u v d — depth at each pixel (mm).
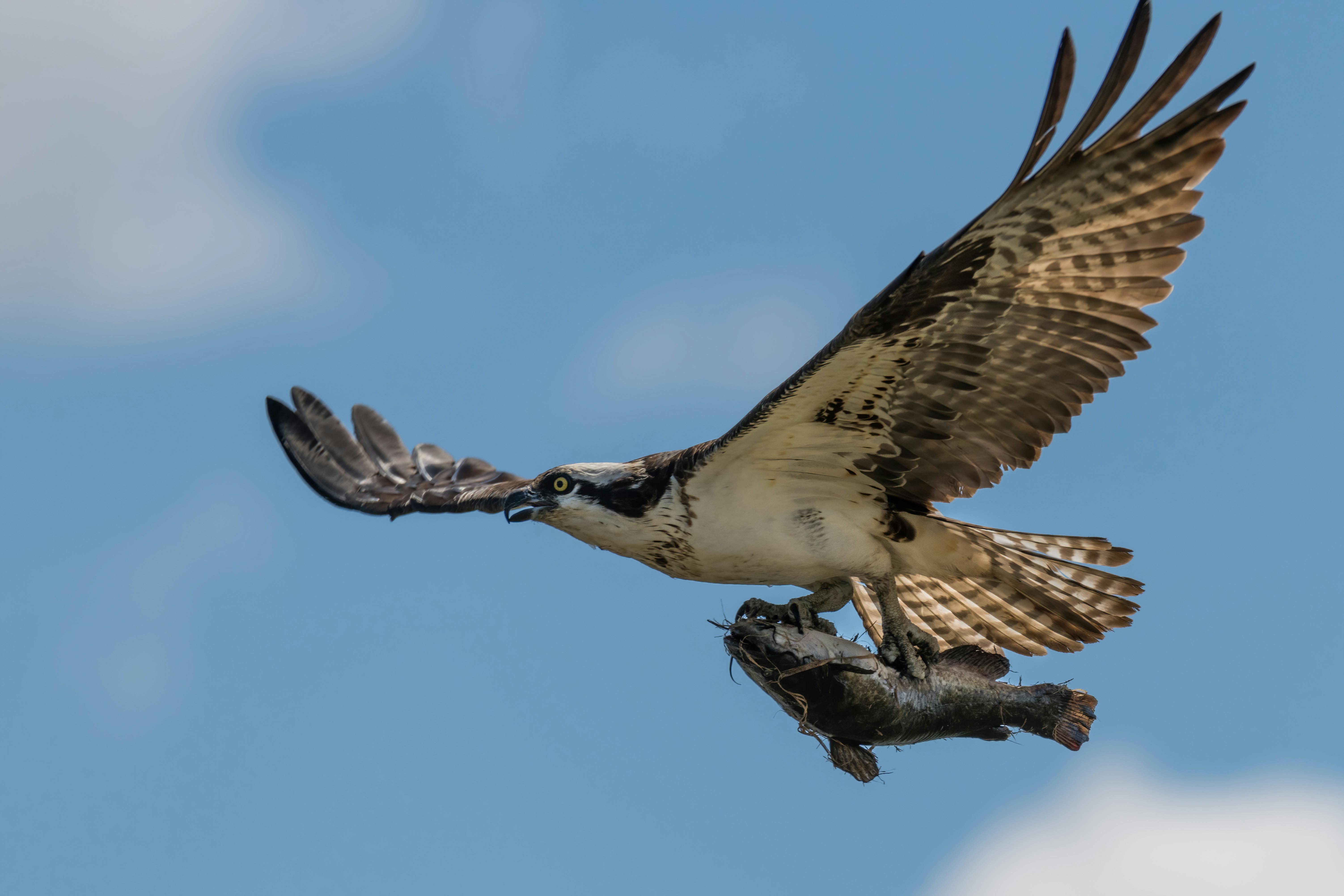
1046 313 11500
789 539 12664
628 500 12930
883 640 12734
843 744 11977
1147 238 11117
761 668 11547
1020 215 10805
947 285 11047
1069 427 12023
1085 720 12312
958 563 13328
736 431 12078
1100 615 13453
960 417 12062
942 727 12172
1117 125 10430
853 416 12039
